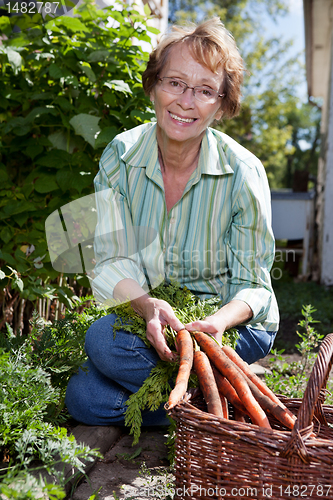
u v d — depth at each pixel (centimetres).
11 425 161
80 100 285
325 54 1125
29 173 295
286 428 164
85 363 204
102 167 216
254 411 150
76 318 226
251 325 206
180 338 167
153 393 179
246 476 129
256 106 1958
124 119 280
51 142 279
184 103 182
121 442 196
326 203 704
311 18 859
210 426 131
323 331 426
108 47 292
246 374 170
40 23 286
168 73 184
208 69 183
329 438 165
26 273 262
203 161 197
